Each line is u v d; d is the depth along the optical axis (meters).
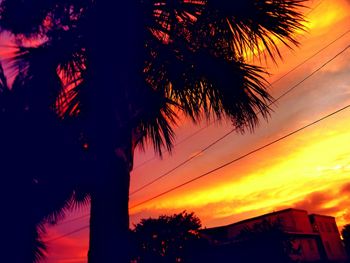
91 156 3.04
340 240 28.28
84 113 3.42
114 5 3.09
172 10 3.15
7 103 3.22
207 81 3.29
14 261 3.14
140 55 3.14
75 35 3.17
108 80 3.08
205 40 3.15
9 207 3.17
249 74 3.34
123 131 3.03
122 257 2.67
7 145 3.19
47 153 3.25
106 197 2.82
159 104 3.43
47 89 3.21
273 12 3.19
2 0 3.12
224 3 3.07
